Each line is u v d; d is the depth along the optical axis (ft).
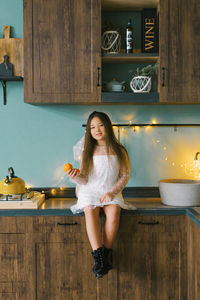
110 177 6.43
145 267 6.23
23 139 7.62
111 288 6.19
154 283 6.23
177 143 7.64
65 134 7.63
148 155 7.64
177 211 6.22
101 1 6.72
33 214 6.17
